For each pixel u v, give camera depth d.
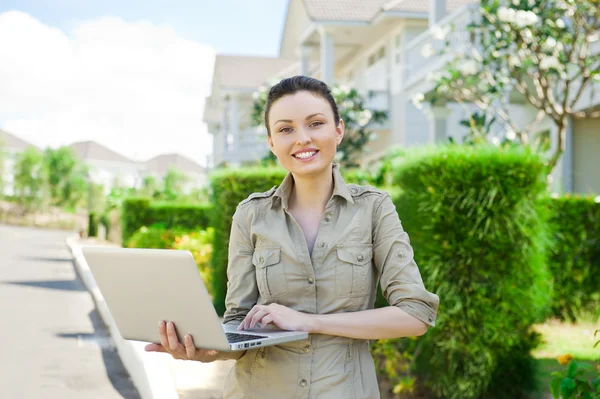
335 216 2.00
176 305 1.81
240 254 2.08
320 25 18.89
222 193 8.34
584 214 7.29
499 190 4.54
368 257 1.97
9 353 6.77
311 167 1.97
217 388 5.07
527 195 4.66
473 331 4.50
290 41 26.72
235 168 8.43
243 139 28.58
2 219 64.56
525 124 14.41
